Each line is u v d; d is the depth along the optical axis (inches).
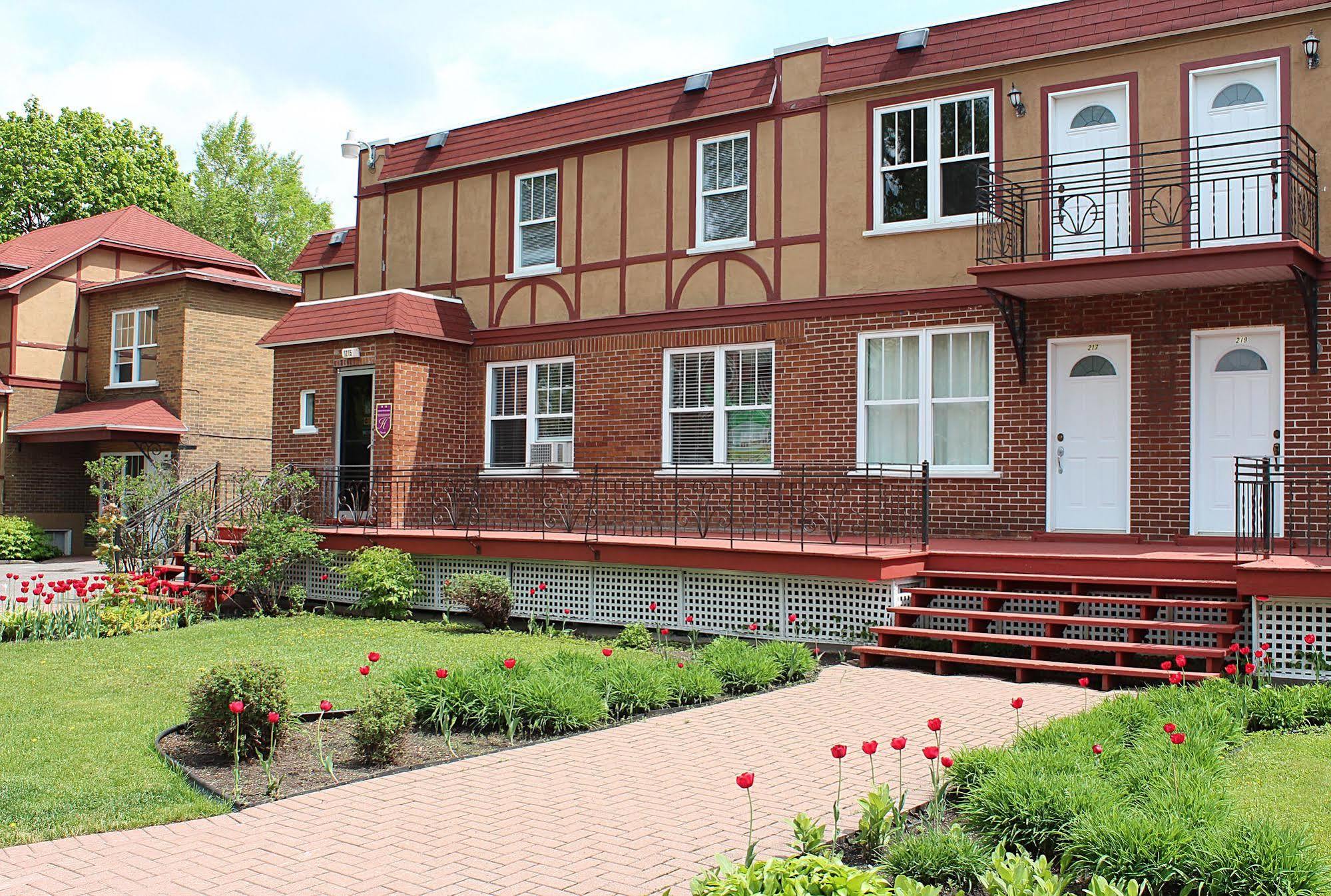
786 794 237.3
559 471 628.7
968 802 210.8
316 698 338.6
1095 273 444.8
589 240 630.5
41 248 1061.8
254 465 973.8
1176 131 471.5
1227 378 461.1
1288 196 426.9
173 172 1723.7
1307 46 443.8
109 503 681.0
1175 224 451.2
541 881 188.1
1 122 1542.8
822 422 544.7
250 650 428.1
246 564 546.6
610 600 494.6
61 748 279.3
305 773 258.7
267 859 200.2
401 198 715.4
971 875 179.5
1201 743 242.7
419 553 552.1
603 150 628.4
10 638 470.3
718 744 282.4
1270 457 450.0
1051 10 497.4
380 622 518.0
